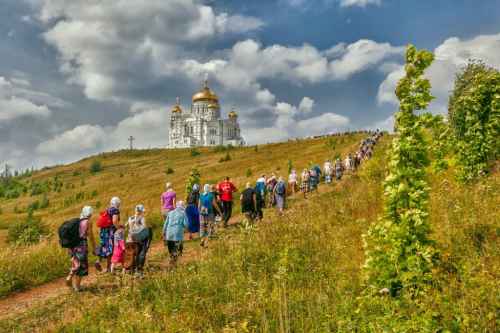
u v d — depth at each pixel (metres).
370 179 17.83
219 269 9.38
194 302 7.54
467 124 14.56
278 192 17.89
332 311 6.34
